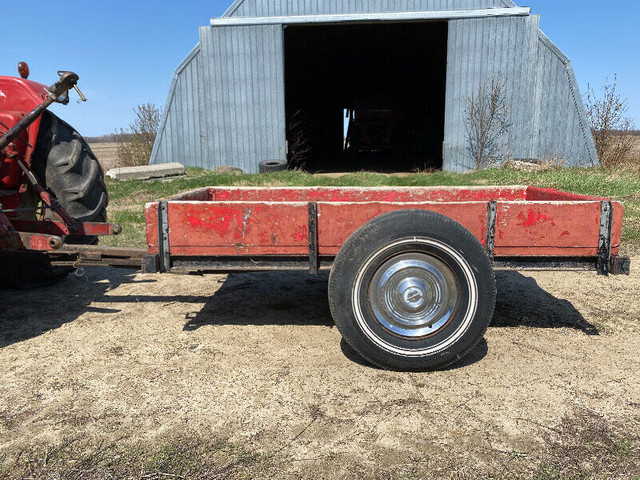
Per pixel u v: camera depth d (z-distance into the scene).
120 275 4.86
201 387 2.53
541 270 2.75
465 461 1.92
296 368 2.73
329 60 22.19
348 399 2.39
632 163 12.86
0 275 4.29
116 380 2.62
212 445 2.04
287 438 2.08
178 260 2.82
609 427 2.13
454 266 2.51
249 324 3.43
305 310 3.71
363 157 22.69
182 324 3.46
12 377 2.67
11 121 3.36
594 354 2.88
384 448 2.00
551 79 12.95
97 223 3.55
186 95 14.09
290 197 4.45
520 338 3.12
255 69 13.78
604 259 2.68
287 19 13.41
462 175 12.19
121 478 1.85
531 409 2.28
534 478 1.81
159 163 14.48
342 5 13.28
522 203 2.66
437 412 2.26
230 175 12.61
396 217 2.49
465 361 2.79
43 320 3.57
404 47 20.53
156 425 2.19
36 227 3.54
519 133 13.36
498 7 12.84
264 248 2.74
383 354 2.57
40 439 2.11
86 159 3.86
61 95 3.19
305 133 19.47
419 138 20.52
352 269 2.51
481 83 13.27
